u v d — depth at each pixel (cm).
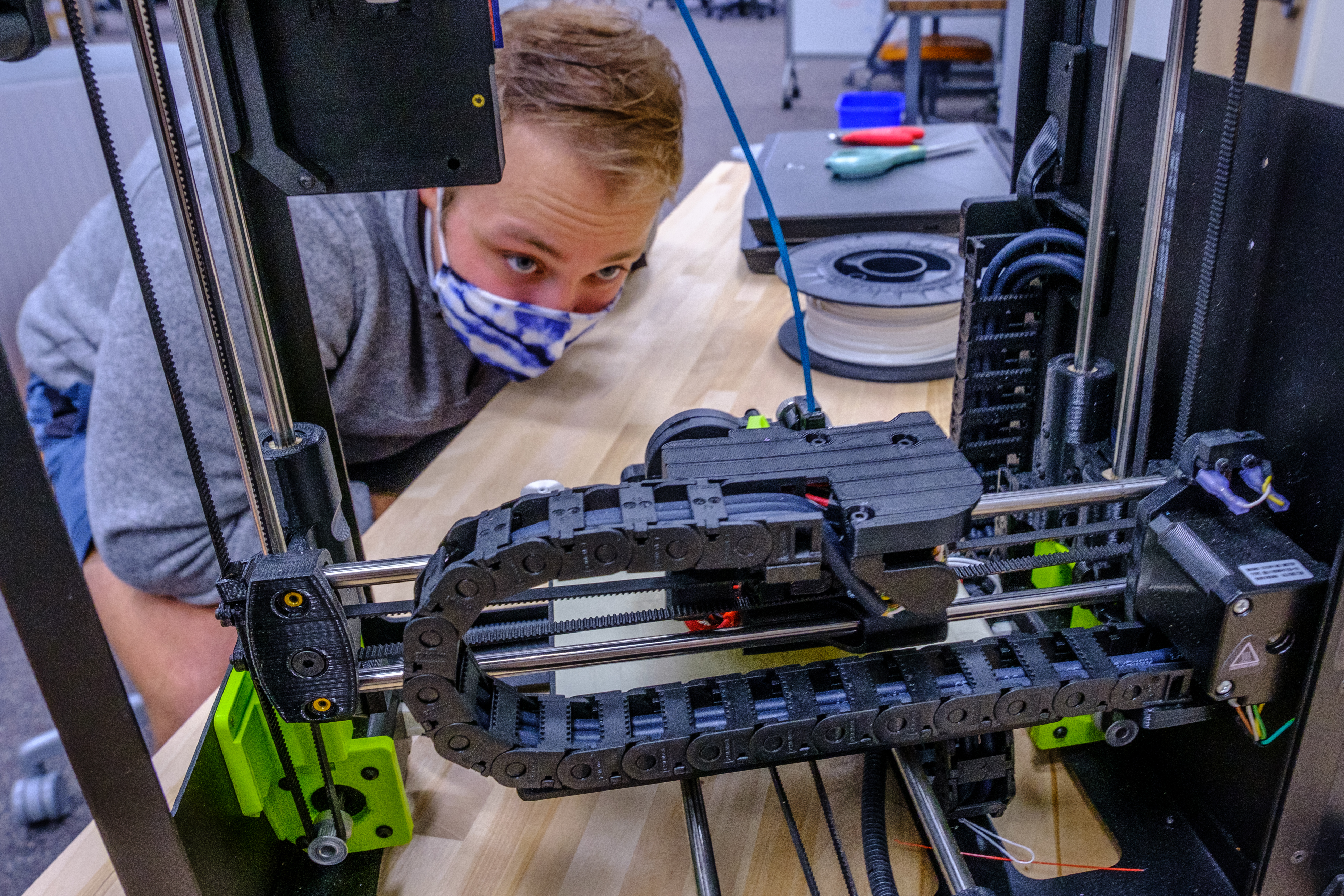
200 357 106
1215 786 61
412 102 51
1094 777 68
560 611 71
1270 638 50
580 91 102
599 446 108
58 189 190
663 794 68
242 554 112
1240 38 48
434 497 101
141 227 110
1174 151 54
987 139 166
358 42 49
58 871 64
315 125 51
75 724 48
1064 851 63
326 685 53
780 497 51
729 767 55
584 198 108
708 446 56
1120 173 68
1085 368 65
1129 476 63
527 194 108
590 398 119
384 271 128
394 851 65
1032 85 77
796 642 59
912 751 62
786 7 441
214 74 49
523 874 63
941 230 134
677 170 115
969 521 51
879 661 57
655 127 107
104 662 47
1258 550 52
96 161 197
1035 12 74
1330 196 47
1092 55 70
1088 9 71
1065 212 74
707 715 55
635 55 105
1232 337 57
